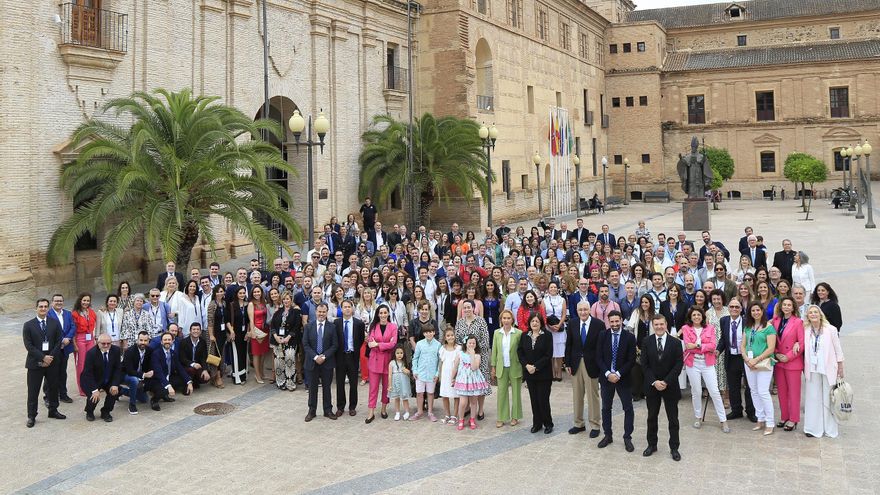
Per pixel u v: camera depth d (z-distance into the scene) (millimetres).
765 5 69812
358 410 12367
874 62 61344
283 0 29094
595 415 10711
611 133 66312
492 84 41312
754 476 9094
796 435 10547
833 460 9523
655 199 64188
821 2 67375
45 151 19953
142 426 11453
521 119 45438
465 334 11648
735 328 11242
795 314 10758
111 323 13055
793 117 64000
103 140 18984
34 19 19547
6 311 18641
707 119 66250
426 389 11711
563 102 53594
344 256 21719
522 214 45281
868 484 8742
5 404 12375
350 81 33188
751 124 65000
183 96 20906
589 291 14047
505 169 43031
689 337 10945
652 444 9930
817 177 53562
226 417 11914
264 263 21391
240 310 13789
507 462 9805
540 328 10859
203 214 20688
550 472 9414
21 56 19109
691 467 9461
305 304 13742
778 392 10969
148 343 12219
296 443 10719
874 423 10852
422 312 11680
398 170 31984
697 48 69812
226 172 20031
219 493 8961
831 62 62531
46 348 11570
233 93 26516
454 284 13898
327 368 11789
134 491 9047
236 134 22062
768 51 66688
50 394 11711
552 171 50469
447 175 32594
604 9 67750
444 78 37469
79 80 20750
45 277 19953
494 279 14602
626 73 65312
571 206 54188
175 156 19438
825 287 11922
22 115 19188
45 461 10031
